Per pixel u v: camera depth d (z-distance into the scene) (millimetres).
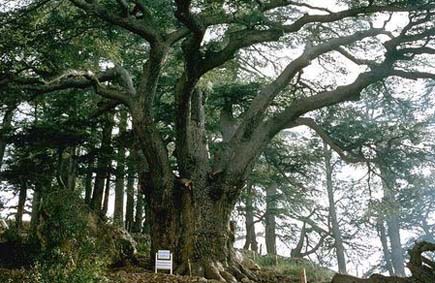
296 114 17375
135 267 15672
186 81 15766
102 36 18391
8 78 15453
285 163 23500
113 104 19047
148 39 15891
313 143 23781
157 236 16047
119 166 22344
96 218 15891
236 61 21000
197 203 16188
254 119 17375
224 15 15070
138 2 16062
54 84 16391
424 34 16438
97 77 17953
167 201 16188
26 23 15531
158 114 21953
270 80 21734
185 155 16906
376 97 20328
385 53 17078
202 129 17750
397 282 13766
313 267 23812
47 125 19234
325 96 17281
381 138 18594
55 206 14391
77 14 16797
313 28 19297
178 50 20703
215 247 15789
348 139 18938
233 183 16672
